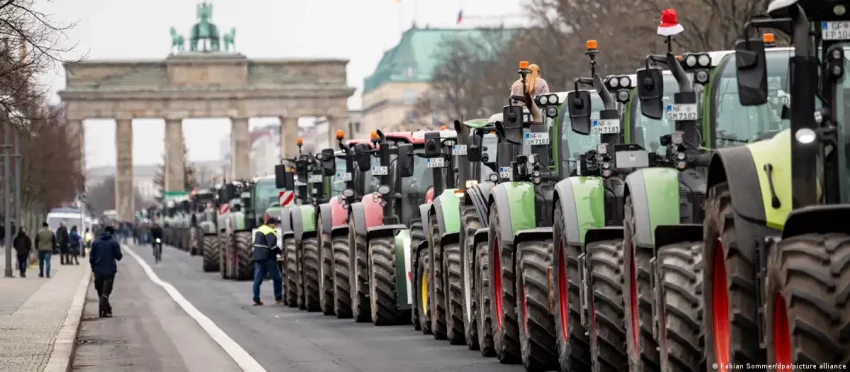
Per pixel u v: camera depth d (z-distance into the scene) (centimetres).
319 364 4688
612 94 3656
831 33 2320
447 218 5134
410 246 6169
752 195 2397
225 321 7088
